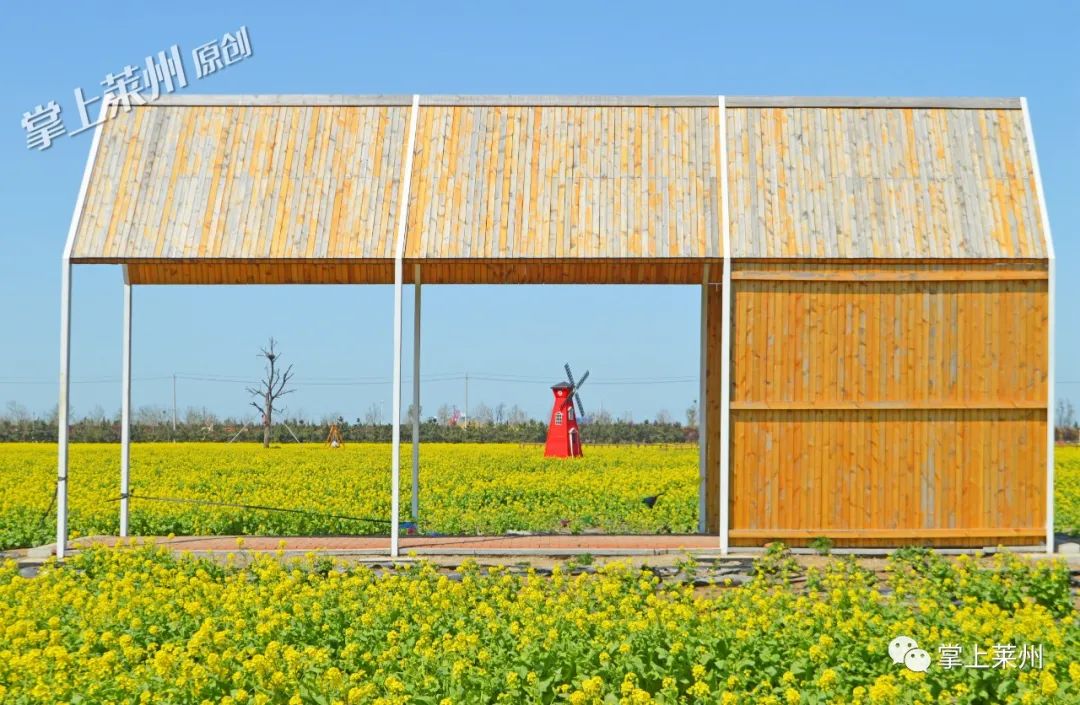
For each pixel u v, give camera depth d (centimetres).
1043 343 1550
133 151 1645
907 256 1538
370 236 1569
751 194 1580
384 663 970
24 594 1250
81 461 3941
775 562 1480
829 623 1058
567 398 4312
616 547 1568
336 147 1650
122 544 1546
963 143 1620
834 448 1545
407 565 1502
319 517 1914
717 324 1773
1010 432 1547
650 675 952
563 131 1652
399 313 1550
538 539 1628
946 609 1234
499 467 3438
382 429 6250
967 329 1548
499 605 1211
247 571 1466
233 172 1630
